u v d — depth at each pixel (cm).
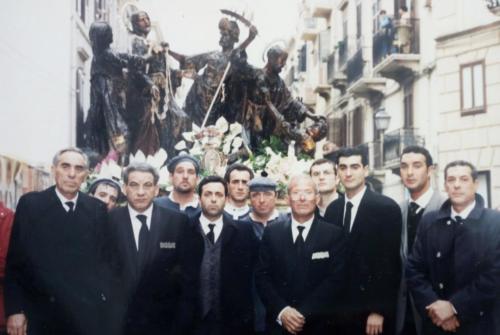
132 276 506
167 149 783
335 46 834
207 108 802
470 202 507
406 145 735
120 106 774
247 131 796
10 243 516
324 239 501
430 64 739
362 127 795
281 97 807
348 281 511
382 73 777
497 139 689
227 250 506
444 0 726
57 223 516
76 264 514
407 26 755
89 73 875
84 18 843
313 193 503
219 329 500
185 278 502
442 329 496
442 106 729
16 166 718
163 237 508
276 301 490
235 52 801
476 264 492
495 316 493
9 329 513
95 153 696
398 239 518
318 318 492
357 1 800
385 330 512
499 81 693
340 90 833
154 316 504
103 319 511
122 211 518
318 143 830
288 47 855
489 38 700
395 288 515
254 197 554
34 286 513
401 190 709
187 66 809
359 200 527
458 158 713
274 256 502
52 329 510
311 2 838
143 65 775
